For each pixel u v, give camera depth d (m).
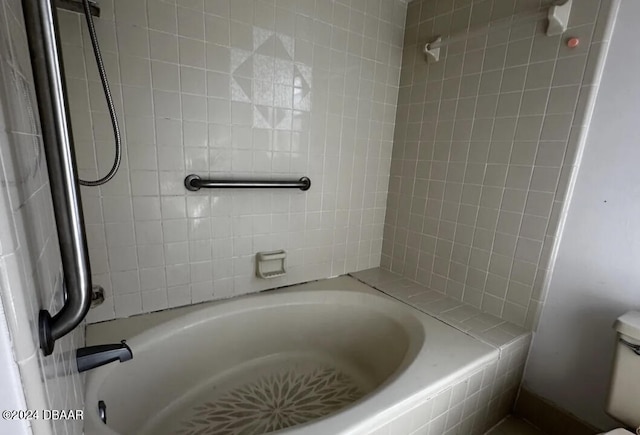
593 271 1.13
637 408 0.95
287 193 1.49
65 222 0.44
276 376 1.38
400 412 0.87
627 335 0.95
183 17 1.10
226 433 1.10
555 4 1.09
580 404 1.19
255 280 1.49
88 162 1.04
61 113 0.42
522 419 1.35
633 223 1.03
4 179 0.31
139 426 1.05
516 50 1.24
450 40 1.42
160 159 1.16
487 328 1.30
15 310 0.32
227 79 1.22
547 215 1.21
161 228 1.21
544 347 1.28
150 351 1.10
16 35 0.43
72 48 0.96
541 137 1.20
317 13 1.38
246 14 1.21
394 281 1.74
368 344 1.47
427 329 1.27
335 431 0.76
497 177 1.35
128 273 1.18
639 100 0.99
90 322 1.15
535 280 1.27
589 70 1.07
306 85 1.42
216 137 1.25
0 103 0.32
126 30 1.02
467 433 1.17
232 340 1.35
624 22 1.00
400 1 1.61
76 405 0.69
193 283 1.33
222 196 1.31
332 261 1.73
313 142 1.50
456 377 1.02
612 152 1.05
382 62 1.63
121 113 1.06
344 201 1.69
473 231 1.46
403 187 1.76
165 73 1.10
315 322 1.52
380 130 1.72
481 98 1.37
